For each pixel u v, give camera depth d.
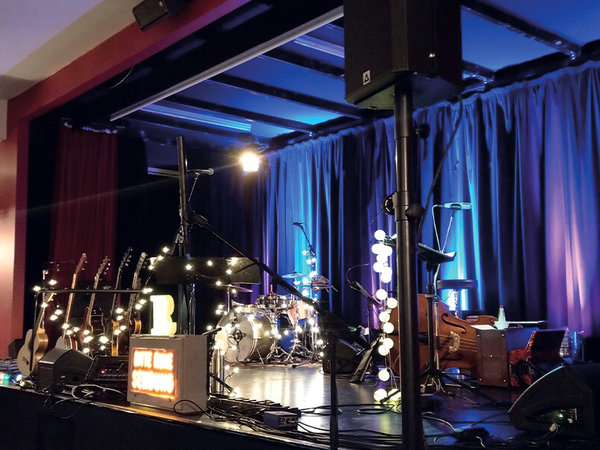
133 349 3.45
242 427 2.85
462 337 4.66
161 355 3.26
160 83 5.91
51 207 6.95
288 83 6.29
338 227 7.56
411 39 2.25
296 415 2.90
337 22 4.99
